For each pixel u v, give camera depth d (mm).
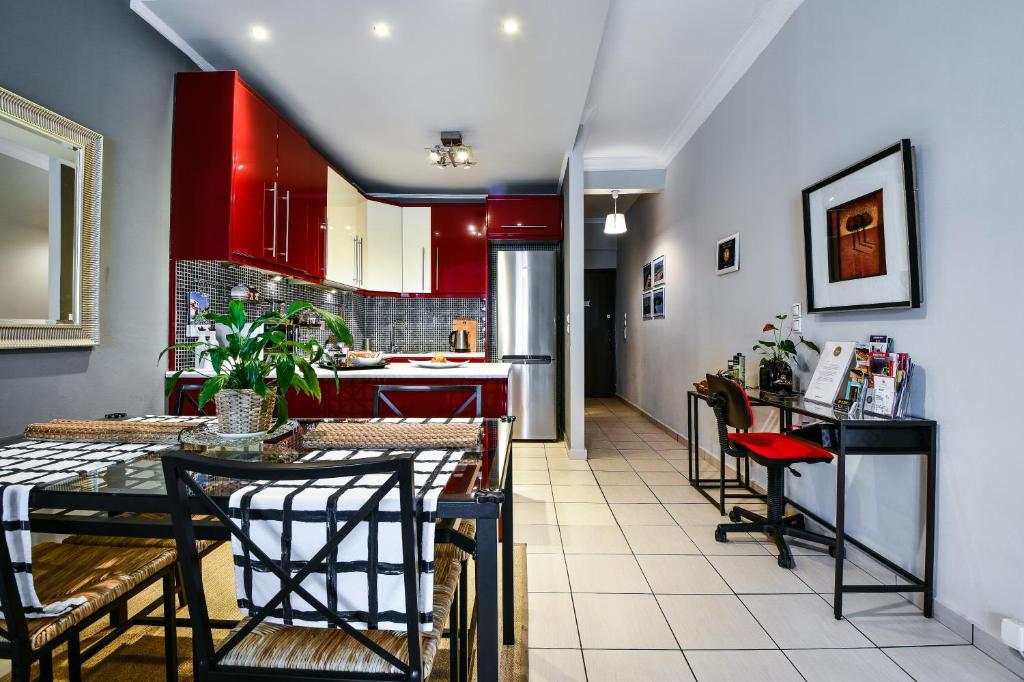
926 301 1833
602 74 3414
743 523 2494
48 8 1859
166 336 2455
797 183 2674
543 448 4535
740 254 3326
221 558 2305
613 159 5035
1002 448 1554
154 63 2365
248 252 2584
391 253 4809
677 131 4375
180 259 2475
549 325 4891
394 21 2328
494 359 5203
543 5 2225
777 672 1540
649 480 3514
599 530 2633
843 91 2297
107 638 1353
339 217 3893
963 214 1681
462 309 5336
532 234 4895
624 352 7258
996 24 1562
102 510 978
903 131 1938
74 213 1956
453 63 2689
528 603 1935
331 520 893
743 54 3148
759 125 3072
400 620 897
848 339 2275
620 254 7527
